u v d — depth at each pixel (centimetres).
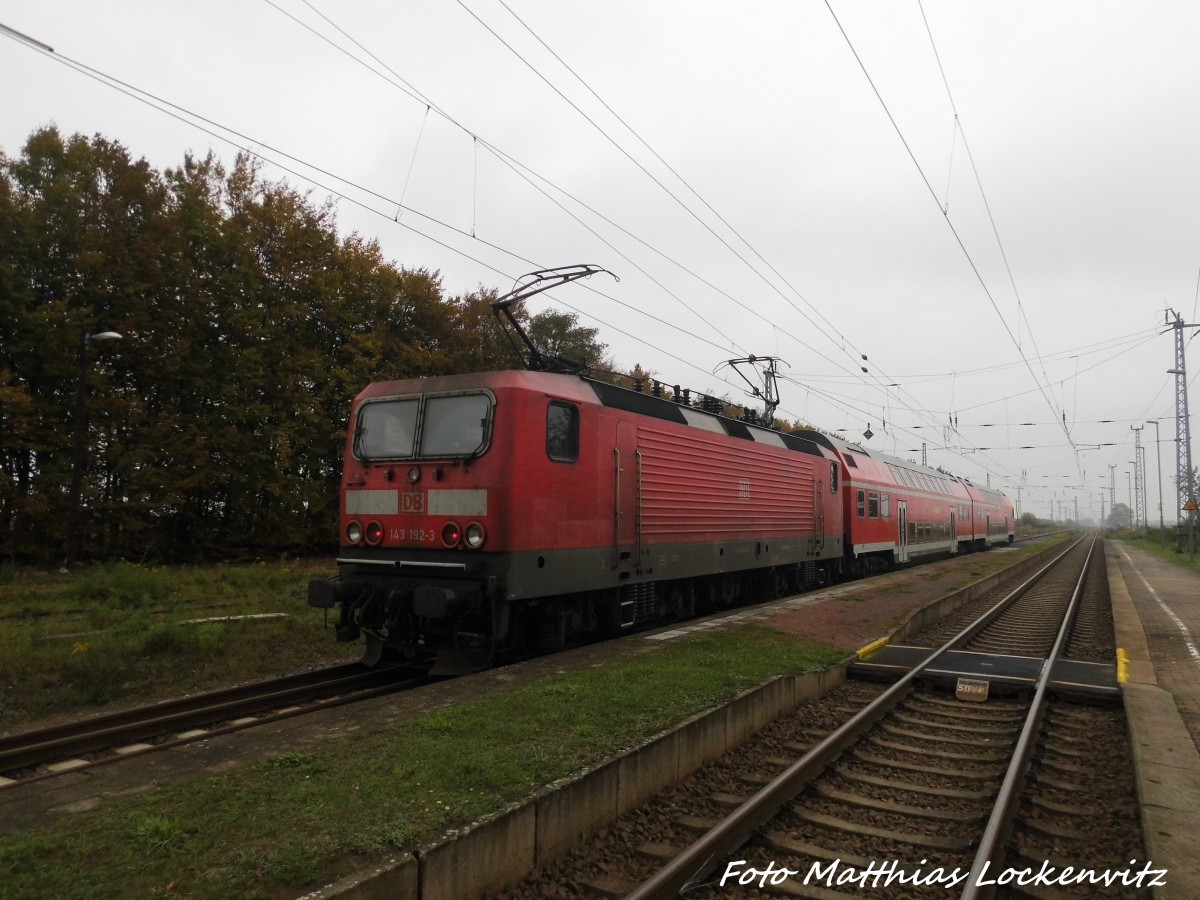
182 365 2447
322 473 2894
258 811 459
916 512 2955
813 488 1877
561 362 1136
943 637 1385
